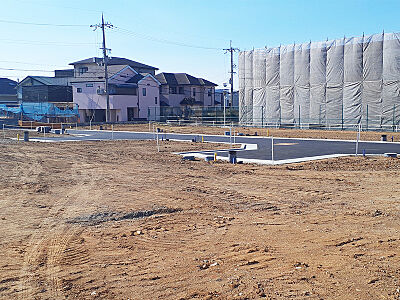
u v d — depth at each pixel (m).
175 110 65.31
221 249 7.83
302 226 9.30
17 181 15.66
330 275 6.47
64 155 24.47
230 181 15.34
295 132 41.69
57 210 11.18
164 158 22.59
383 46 39.88
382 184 14.31
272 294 5.85
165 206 11.48
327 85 44.31
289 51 47.25
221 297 5.79
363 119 41.78
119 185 14.71
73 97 67.94
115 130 49.94
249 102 52.00
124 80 67.62
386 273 6.51
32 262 7.31
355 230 8.90
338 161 20.20
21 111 59.31
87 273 6.79
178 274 6.67
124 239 8.60
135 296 5.91
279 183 14.81
